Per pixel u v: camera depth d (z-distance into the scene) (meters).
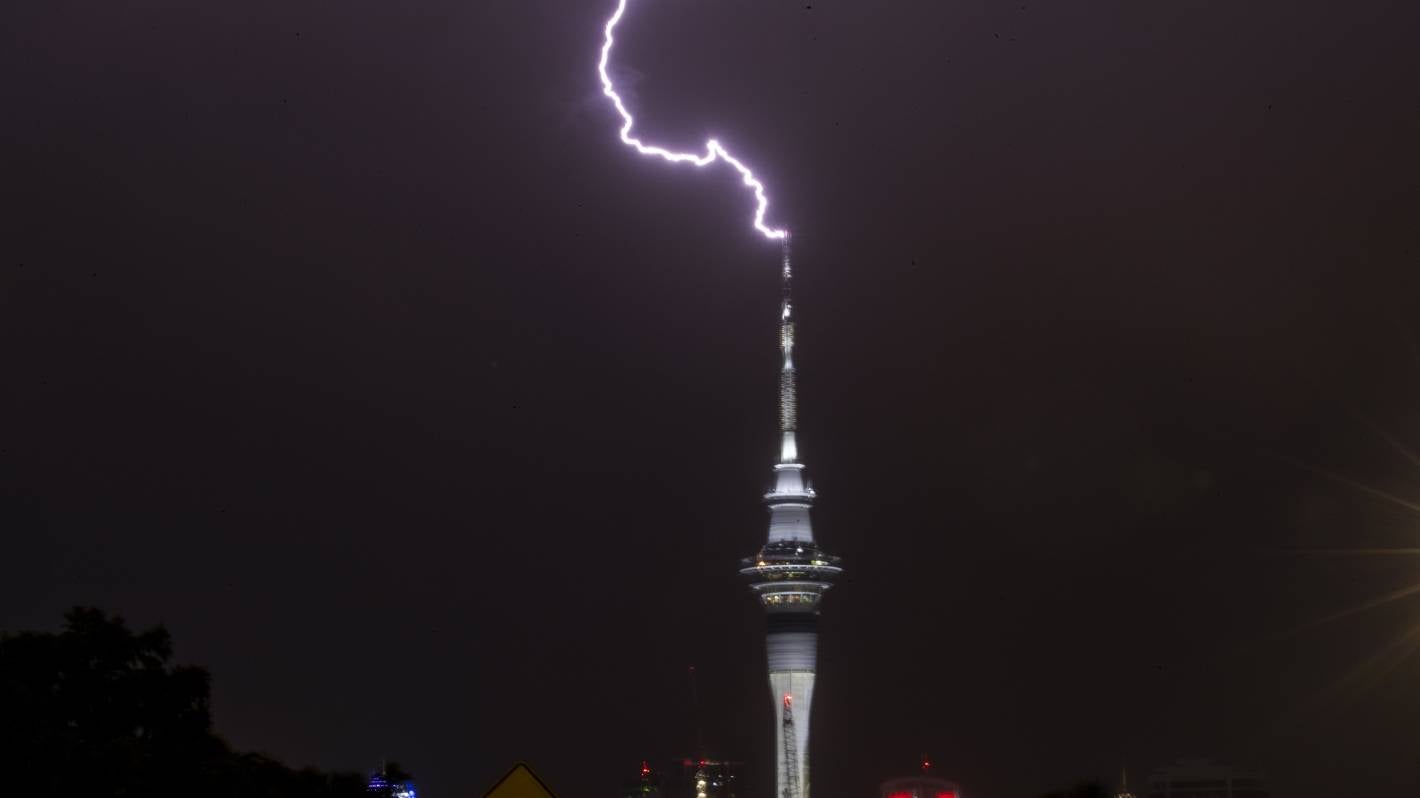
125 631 85.69
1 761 72.25
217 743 88.00
